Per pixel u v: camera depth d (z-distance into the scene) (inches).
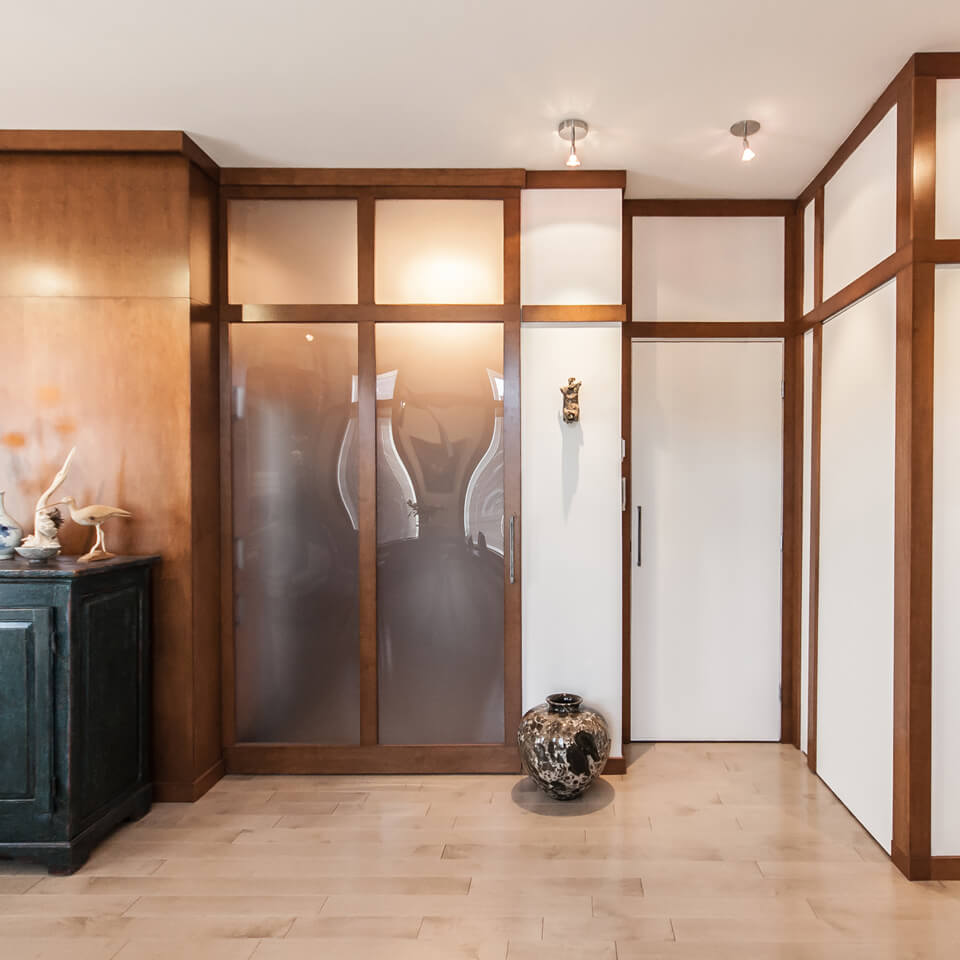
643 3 83.3
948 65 92.7
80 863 98.0
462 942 81.3
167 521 117.4
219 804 117.3
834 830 107.5
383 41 90.7
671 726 144.6
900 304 96.0
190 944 81.4
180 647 118.0
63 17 85.4
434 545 130.3
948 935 82.2
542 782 115.2
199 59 94.7
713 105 106.2
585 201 129.0
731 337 143.1
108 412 117.0
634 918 85.6
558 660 129.2
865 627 107.9
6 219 116.8
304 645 130.5
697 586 143.9
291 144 119.2
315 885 93.3
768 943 80.9
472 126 113.0
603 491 129.0
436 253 130.0
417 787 123.6
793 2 82.9
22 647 96.3
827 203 125.7
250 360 130.3
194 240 119.2
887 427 100.7
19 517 116.7
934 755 93.5
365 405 129.6
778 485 143.9
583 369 129.1
